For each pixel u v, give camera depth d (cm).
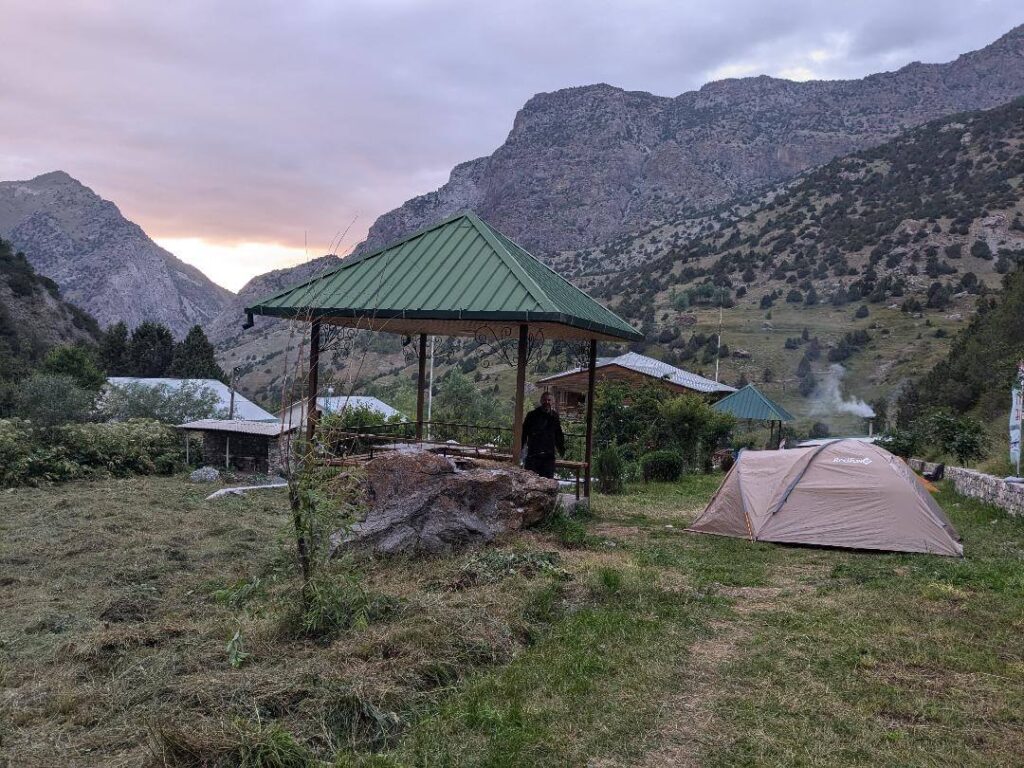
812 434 4950
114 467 1922
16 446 1758
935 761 390
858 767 382
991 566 869
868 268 8956
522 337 1128
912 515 985
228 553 950
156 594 740
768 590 763
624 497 1644
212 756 365
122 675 487
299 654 528
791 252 10350
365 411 2005
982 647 575
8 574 837
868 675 514
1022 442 1928
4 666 514
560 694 470
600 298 11712
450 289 1095
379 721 421
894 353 6469
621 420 2655
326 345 1149
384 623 589
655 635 588
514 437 1117
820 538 1000
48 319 7106
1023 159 10331
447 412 3177
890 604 696
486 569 764
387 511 875
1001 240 8850
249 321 1156
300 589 610
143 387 3169
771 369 6650
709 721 438
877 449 1072
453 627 568
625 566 816
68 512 1291
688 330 8200
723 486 1134
